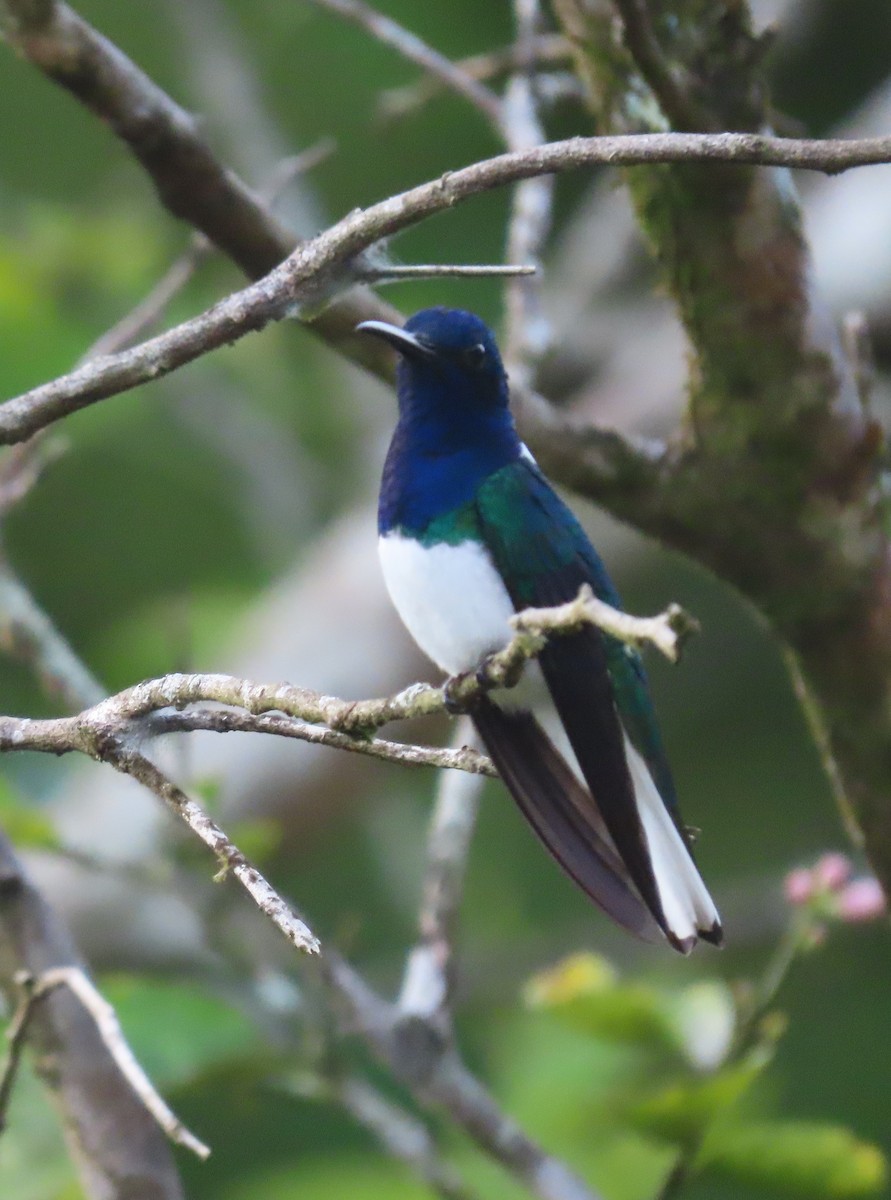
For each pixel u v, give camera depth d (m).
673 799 8.24
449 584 8.15
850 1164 8.10
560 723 7.68
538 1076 10.58
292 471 18.55
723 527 8.20
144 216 18.05
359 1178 10.64
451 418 8.33
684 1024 8.87
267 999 9.75
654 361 16.23
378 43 17.95
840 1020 15.33
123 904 12.23
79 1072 7.82
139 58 18.77
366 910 16.80
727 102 7.59
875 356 16.44
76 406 5.82
